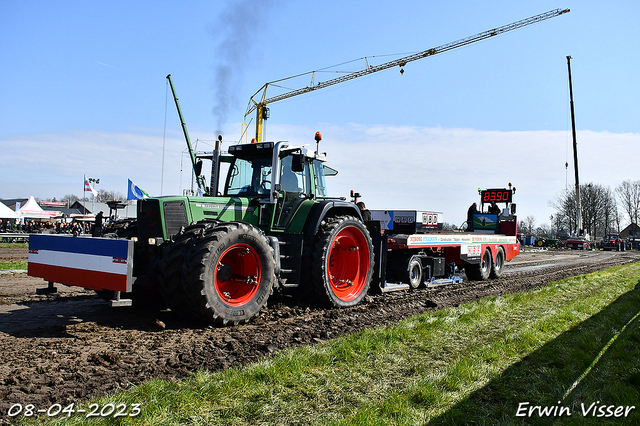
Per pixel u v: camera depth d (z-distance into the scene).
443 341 4.65
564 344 4.67
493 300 7.41
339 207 7.17
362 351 4.17
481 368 3.79
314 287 6.60
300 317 5.88
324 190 7.80
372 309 6.68
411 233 9.52
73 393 3.06
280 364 3.63
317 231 6.67
